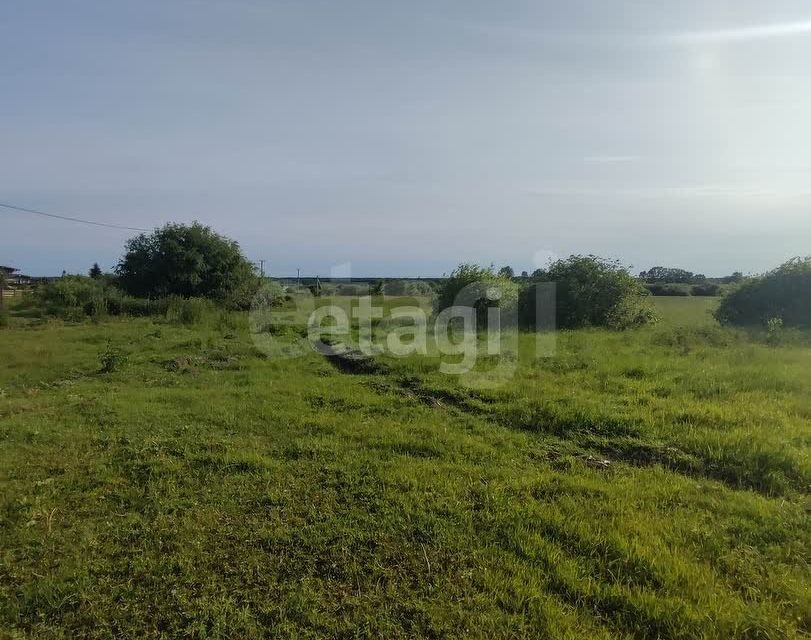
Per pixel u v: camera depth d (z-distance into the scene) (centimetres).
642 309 1925
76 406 820
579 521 432
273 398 862
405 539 411
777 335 1355
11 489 517
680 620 313
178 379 1038
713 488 496
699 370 950
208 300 2683
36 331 1802
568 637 302
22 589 359
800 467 516
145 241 3000
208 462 579
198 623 320
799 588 341
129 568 381
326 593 348
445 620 319
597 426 664
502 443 633
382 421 725
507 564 376
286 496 489
